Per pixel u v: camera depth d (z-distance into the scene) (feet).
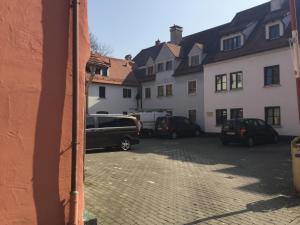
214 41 126.31
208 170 43.83
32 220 13.66
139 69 151.74
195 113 121.80
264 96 92.43
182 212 24.89
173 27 148.05
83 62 15.57
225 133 77.56
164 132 101.35
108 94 137.28
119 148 67.77
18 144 13.32
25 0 13.57
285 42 87.81
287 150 66.64
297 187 29.99
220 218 23.59
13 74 13.23
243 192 31.30
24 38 13.52
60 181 14.48
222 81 105.29
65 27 14.74
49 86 14.17
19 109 13.37
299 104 28.43
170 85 131.85
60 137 14.49
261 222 22.80
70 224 14.61
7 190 13.06
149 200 28.09
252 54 95.45
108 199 28.17
